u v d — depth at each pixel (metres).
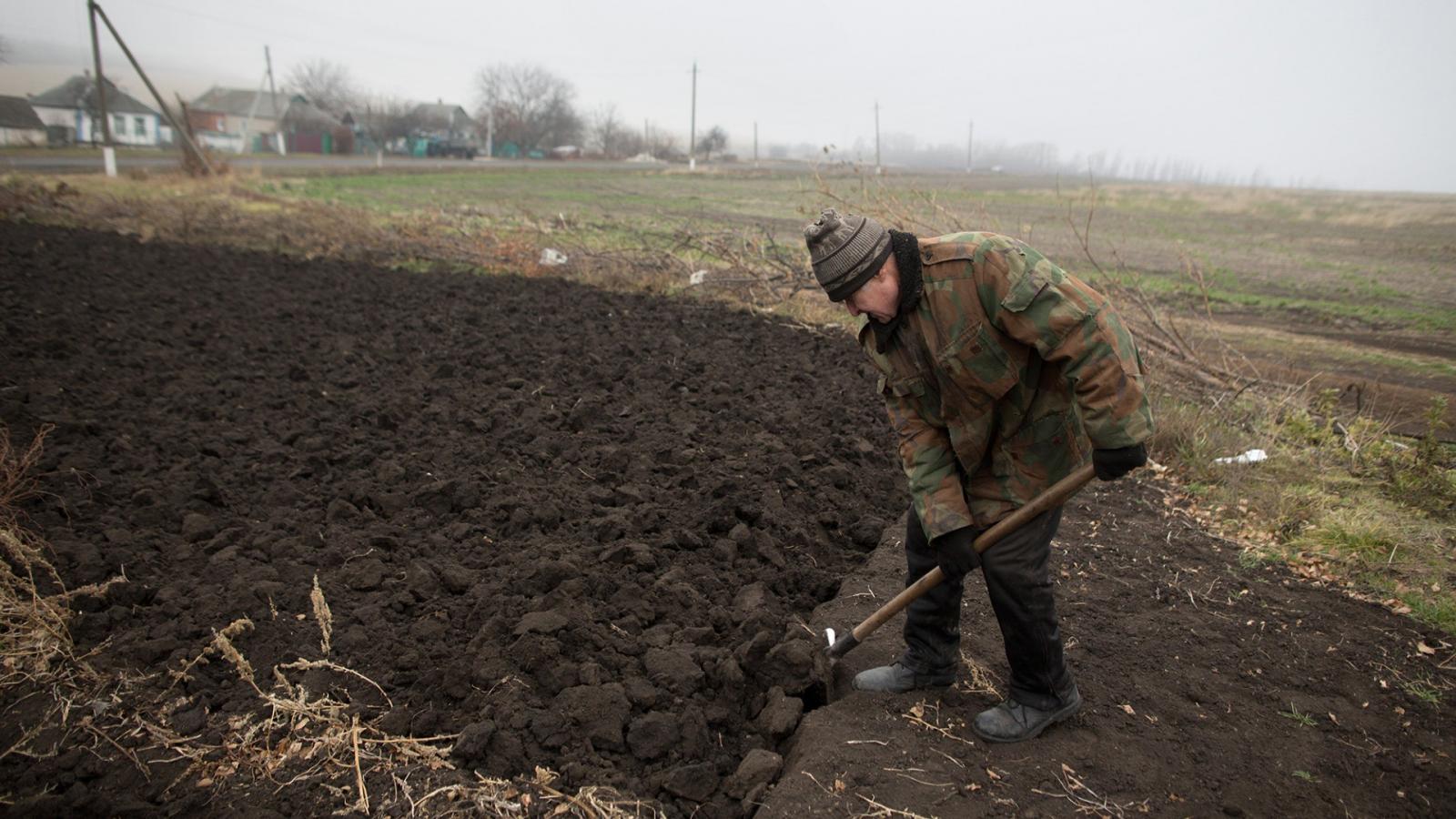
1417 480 5.67
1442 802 2.88
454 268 13.84
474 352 8.28
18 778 2.92
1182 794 2.87
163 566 4.19
